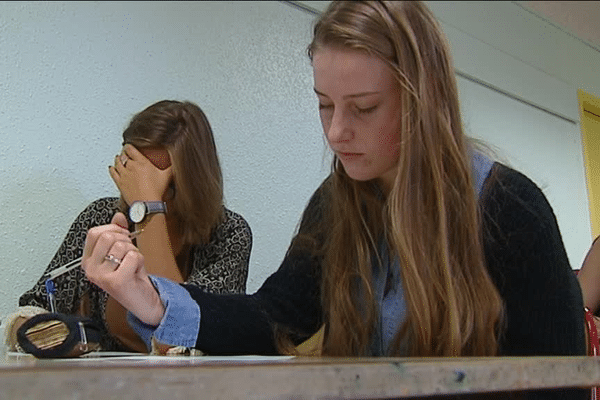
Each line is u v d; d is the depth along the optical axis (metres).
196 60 1.62
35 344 0.58
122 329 0.97
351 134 0.60
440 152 0.59
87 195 1.37
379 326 0.67
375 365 0.30
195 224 1.14
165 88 1.56
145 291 0.65
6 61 1.29
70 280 1.00
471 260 0.59
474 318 0.58
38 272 1.23
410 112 0.58
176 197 1.13
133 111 1.49
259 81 1.71
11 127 1.26
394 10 0.57
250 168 1.63
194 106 1.20
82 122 1.39
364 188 0.69
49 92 1.35
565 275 0.57
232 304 0.70
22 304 1.00
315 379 0.29
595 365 0.38
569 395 0.52
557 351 0.56
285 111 1.73
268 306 0.73
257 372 0.28
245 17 1.72
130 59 1.51
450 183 0.60
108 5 1.50
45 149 1.31
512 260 0.59
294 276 0.75
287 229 1.66
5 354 0.69
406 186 0.59
